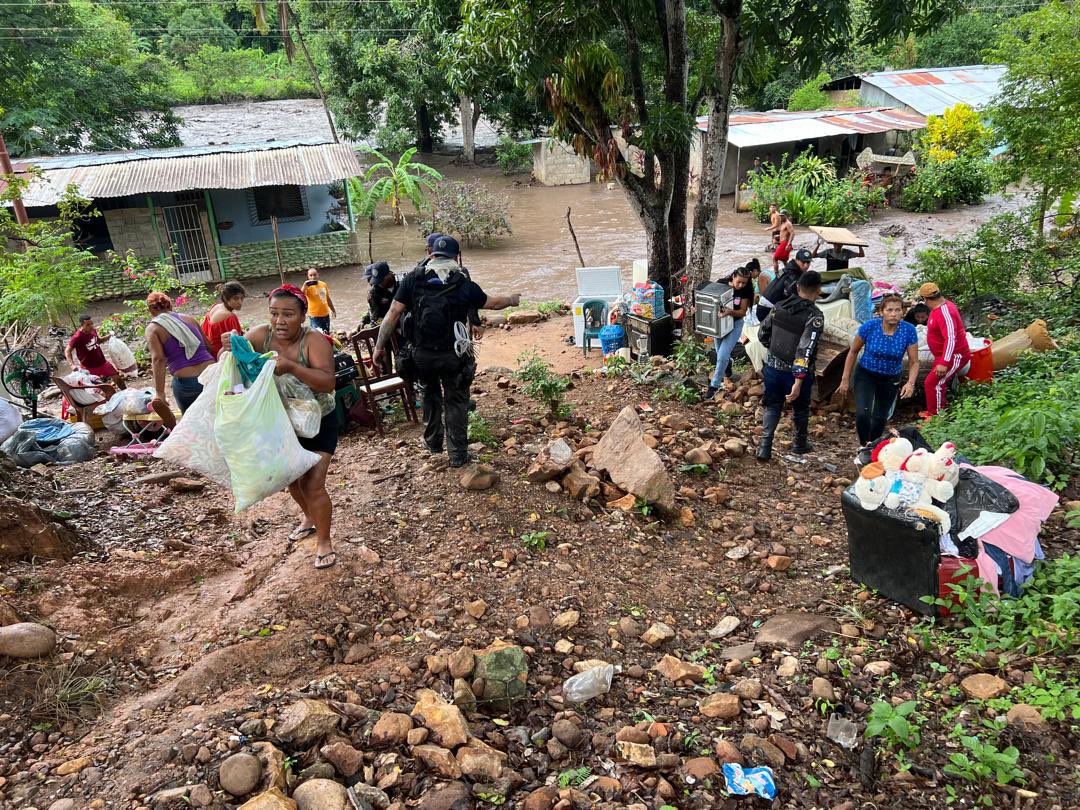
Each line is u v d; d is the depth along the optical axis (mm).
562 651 3877
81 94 30250
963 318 10742
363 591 4160
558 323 14000
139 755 2904
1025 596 4047
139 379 12008
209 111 51562
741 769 3082
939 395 7129
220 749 2900
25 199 18609
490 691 3504
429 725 3139
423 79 35312
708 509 5684
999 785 2975
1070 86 11062
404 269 22719
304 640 3746
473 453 6020
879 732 3186
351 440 7004
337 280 22344
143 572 4195
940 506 4293
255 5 34406
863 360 6469
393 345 7176
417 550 4637
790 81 42969
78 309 15109
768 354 6520
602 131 10602
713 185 11109
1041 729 3225
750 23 10414
